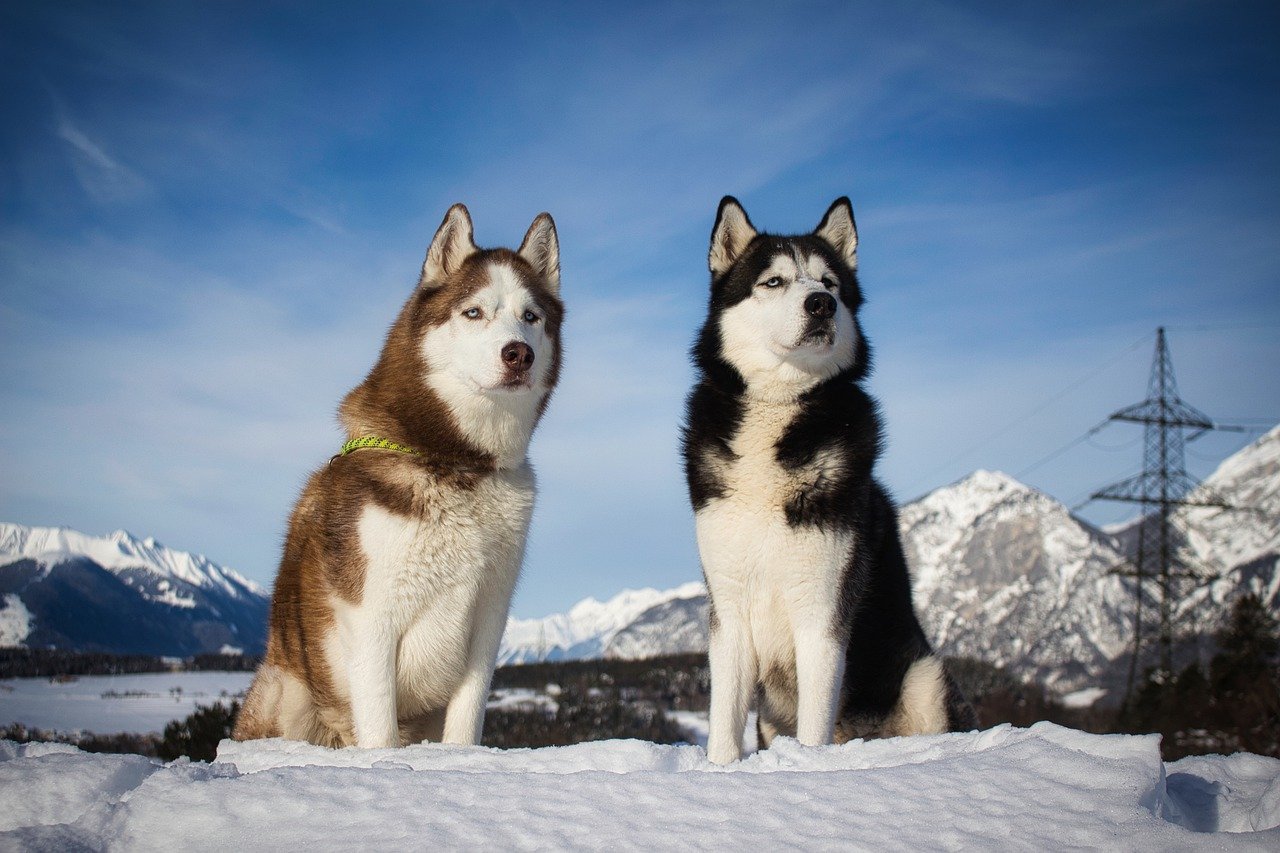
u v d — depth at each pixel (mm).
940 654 5980
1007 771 3029
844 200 6000
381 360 5473
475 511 4926
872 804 2814
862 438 5145
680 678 32156
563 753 3832
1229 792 3492
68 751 4230
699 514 5215
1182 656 40688
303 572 5125
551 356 5613
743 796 2898
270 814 2830
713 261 5824
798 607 4977
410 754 4039
